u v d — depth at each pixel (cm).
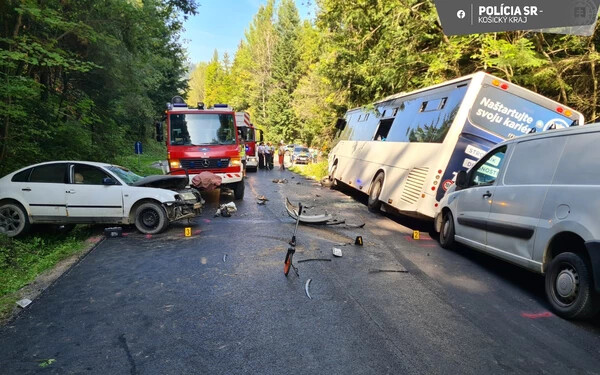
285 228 874
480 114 783
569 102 1034
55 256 657
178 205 842
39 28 1107
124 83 1644
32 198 809
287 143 5834
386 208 1066
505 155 588
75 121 1377
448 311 438
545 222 467
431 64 1166
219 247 711
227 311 431
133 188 827
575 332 393
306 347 353
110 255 664
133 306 446
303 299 466
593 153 425
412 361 331
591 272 401
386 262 628
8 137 1027
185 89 5159
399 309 440
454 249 720
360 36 1513
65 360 334
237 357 336
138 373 314
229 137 1275
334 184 1723
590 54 911
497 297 486
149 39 1680
